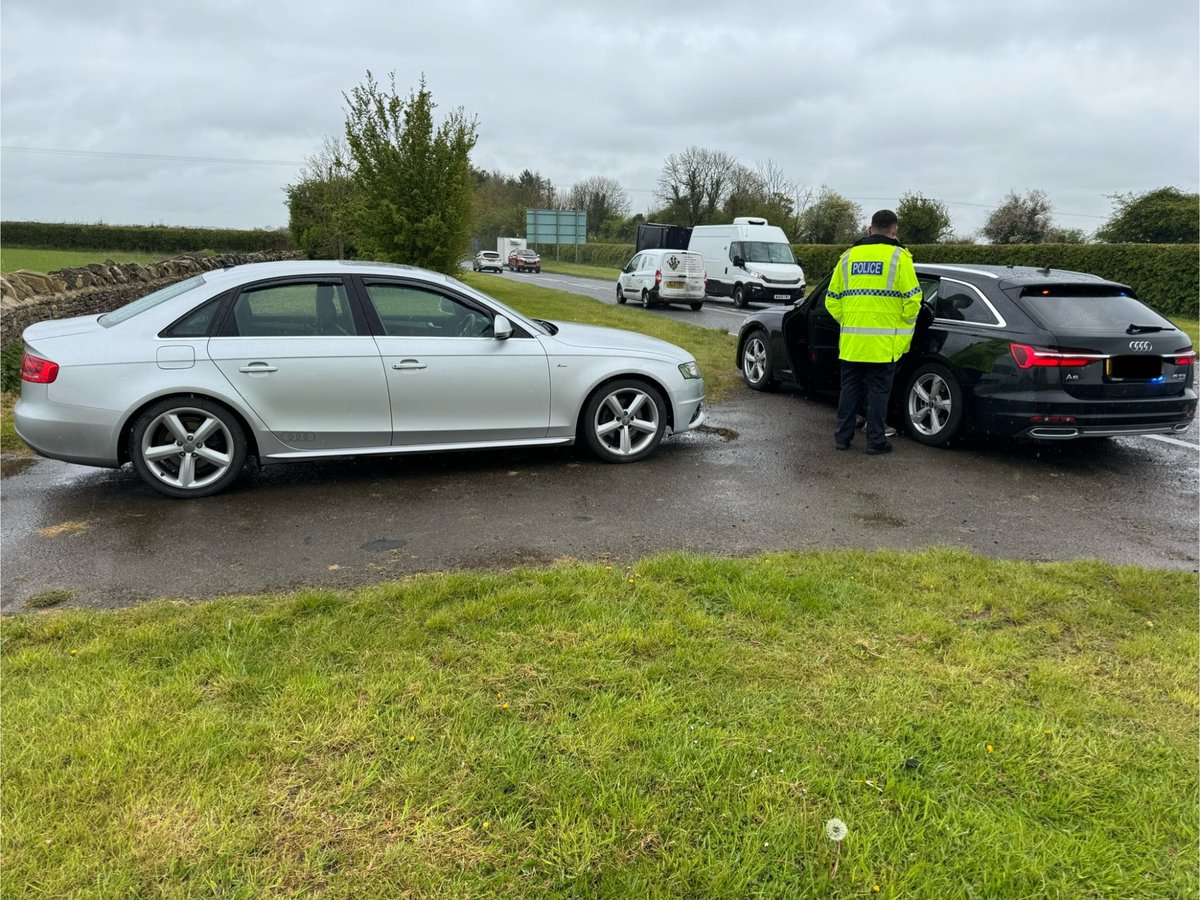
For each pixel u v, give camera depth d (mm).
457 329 5574
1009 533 4660
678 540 4422
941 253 27875
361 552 4199
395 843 2025
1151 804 2225
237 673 2770
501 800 2180
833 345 7781
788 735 2479
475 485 5469
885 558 3992
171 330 5000
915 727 2545
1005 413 5992
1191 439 7227
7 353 7633
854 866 1976
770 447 6656
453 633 3109
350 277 5352
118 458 4977
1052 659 3004
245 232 47875
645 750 2387
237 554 4152
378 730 2461
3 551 4156
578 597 3453
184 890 1877
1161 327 6039
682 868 1960
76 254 42031
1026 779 2309
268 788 2205
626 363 5910
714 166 57625
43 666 2848
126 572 3891
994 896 1912
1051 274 6543
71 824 2053
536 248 71250
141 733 2412
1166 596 3600
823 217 48625
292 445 5234
